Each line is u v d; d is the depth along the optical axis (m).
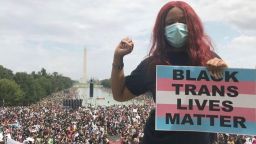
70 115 126.12
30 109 159.75
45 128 77.44
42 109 163.25
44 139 58.19
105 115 126.88
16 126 81.75
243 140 34.00
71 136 64.44
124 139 43.47
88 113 137.88
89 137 62.59
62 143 57.75
